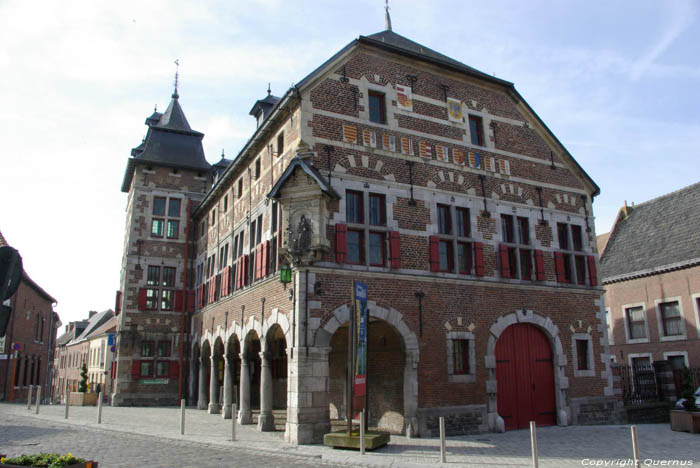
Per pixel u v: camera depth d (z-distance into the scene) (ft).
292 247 48.52
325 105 53.31
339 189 51.83
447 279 55.21
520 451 41.42
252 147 64.18
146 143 100.58
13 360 109.70
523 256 62.69
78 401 89.10
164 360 91.66
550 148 68.54
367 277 50.93
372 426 56.75
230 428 54.08
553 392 60.39
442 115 60.75
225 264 75.46
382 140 55.72
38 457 25.08
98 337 155.53
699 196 97.25
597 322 65.31
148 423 57.52
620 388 64.69
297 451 40.01
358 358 43.52
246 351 60.49
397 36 66.28
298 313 46.91
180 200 98.84
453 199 58.65
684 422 53.06
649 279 94.63
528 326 60.59
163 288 94.02
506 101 66.49
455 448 42.70
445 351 53.72
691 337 86.43
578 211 68.54
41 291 127.54
